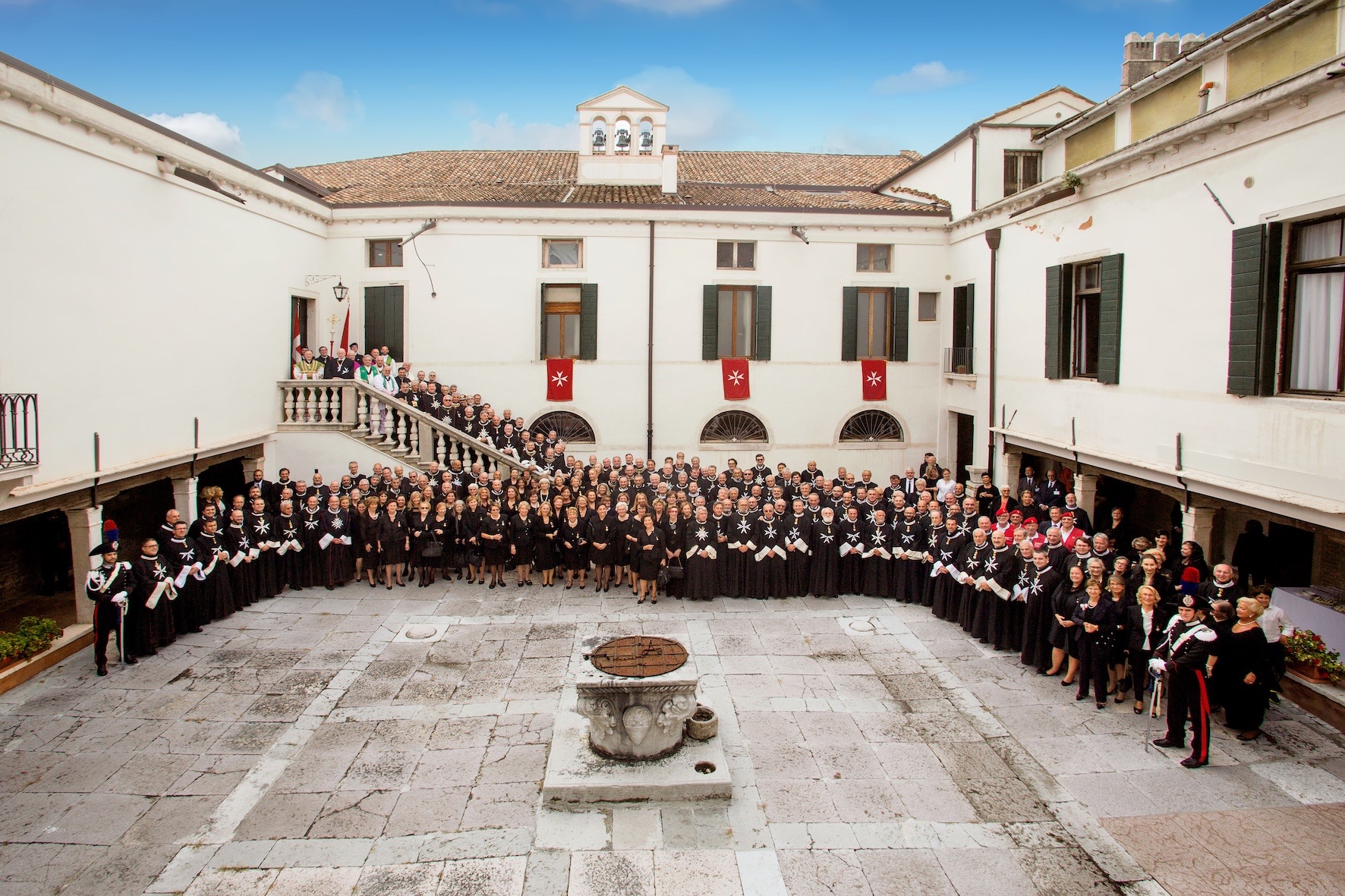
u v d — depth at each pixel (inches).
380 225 744.3
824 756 332.8
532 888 253.6
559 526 560.1
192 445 548.4
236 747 338.6
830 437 789.2
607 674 310.2
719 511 533.0
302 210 695.7
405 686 397.1
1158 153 479.2
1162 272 480.7
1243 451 421.1
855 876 260.5
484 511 561.0
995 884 257.1
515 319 754.8
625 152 829.2
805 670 418.6
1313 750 336.8
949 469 783.1
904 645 453.7
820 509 553.0
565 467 668.1
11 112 394.3
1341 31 387.9
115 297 472.4
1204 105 477.1
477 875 260.1
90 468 454.9
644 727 305.7
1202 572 420.5
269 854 270.1
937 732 353.1
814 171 944.9
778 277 772.6
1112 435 530.9
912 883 257.4
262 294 637.3
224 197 580.4
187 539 463.8
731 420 783.7
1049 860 268.4
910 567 525.7
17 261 401.1
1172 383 473.7
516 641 458.0
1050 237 601.6
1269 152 400.5
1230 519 556.7
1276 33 428.1
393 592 546.0
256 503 527.5
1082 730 355.6
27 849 271.3
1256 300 406.3
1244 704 339.6
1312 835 279.4
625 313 762.2
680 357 768.3
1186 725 358.9
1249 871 260.8
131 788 307.9
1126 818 291.4
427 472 615.8
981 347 714.2
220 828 283.9
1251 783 313.1
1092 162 530.6
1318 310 387.2
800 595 541.0
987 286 703.1
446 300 748.6
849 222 767.1
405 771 320.8
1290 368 402.6
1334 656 371.6
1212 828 284.2
